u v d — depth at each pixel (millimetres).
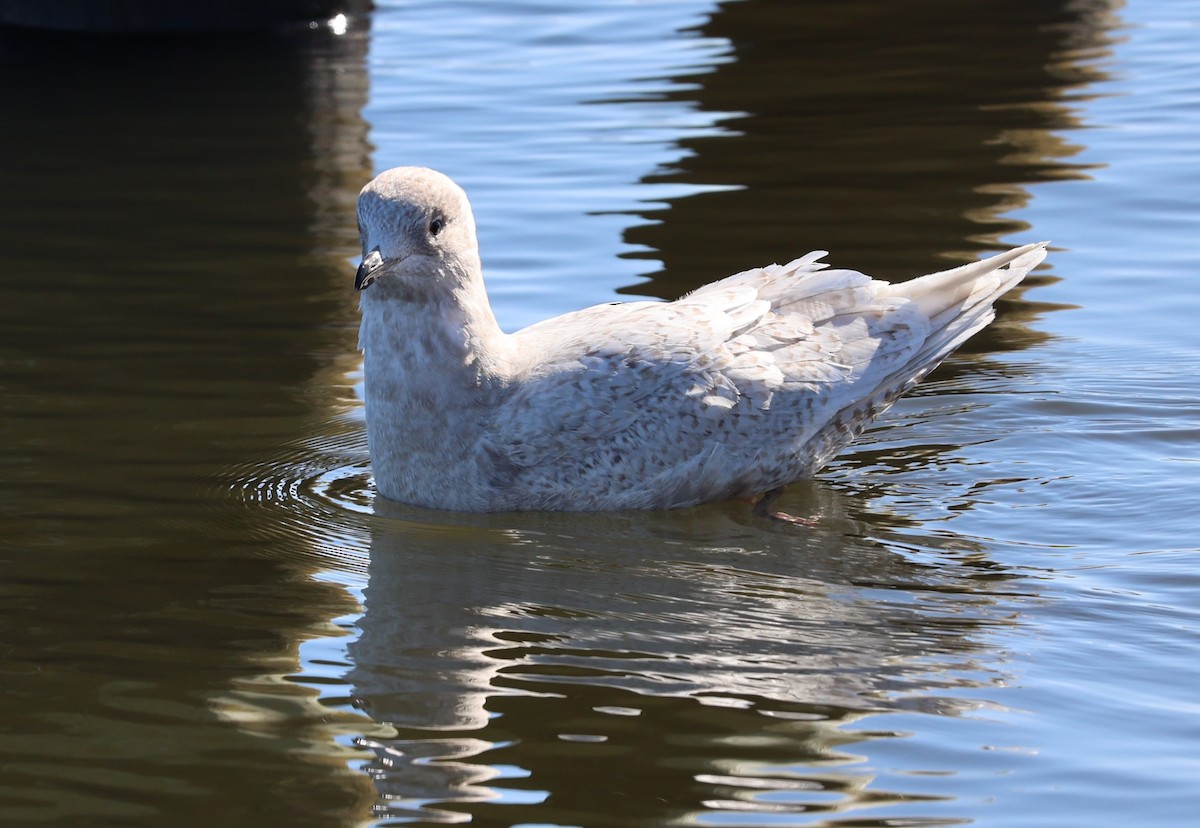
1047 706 8484
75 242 17297
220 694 8680
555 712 8422
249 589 10094
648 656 9102
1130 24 25047
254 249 17031
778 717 8359
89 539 10844
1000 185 18266
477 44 25891
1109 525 11164
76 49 25766
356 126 21453
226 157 20234
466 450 11398
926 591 10086
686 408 11453
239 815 7480
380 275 10781
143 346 14422
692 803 7527
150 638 9391
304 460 12297
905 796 7578
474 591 10086
